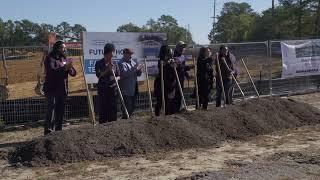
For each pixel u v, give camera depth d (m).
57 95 10.98
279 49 19.31
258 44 18.70
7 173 8.68
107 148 9.81
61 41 11.04
